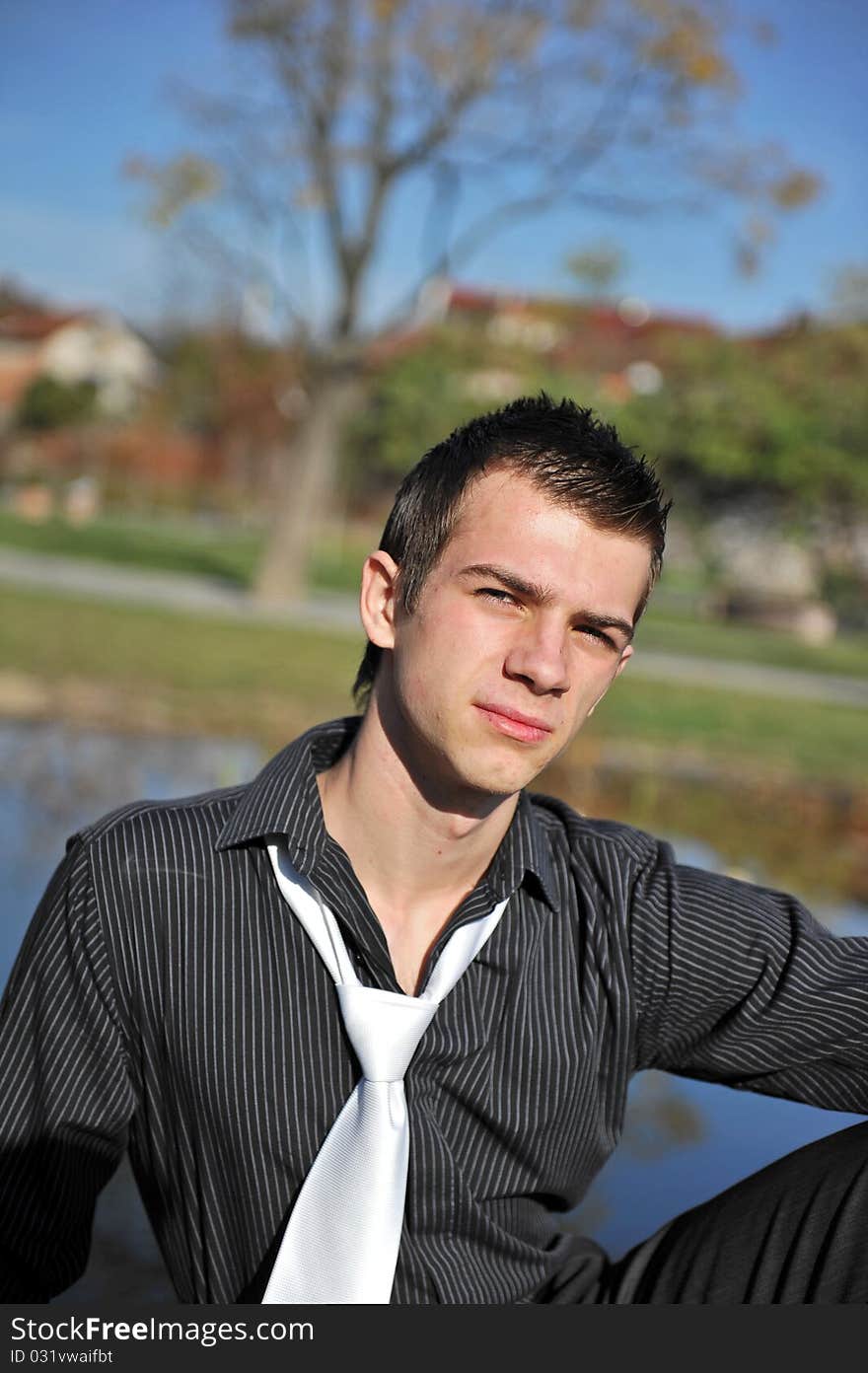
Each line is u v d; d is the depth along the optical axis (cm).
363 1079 135
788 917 155
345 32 1864
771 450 2273
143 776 624
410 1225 141
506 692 136
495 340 2169
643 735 954
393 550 145
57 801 547
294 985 138
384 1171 133
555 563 134
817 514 2353
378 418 3006
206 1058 138
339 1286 132
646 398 2334
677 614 2378
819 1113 298
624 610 139
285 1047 138
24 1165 145
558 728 138
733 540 2466
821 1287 138
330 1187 134
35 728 725
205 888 140
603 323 2359
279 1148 138
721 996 150
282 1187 138
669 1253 153
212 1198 142
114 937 140
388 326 2009
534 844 146
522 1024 143
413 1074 138
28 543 2434
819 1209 141
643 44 1773
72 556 2303
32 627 1181
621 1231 236
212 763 678
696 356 2317
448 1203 141
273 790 140
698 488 2397
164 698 875
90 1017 142
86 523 3197
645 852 157
